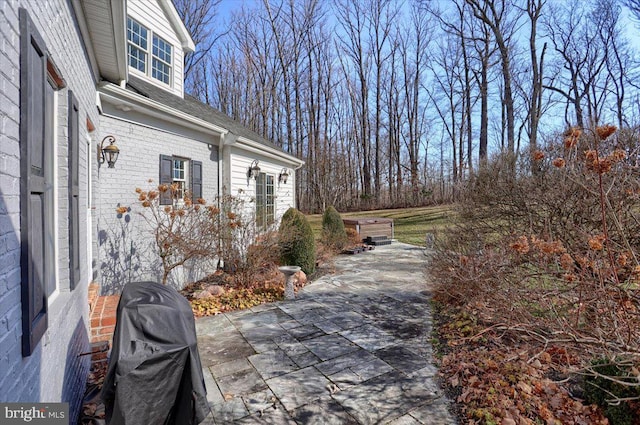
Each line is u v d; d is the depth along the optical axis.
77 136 2.92
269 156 9.27
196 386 1.79
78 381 2.76
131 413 1.65
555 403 2.57
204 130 6.79
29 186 1.50
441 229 6.83
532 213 4.98
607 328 2.31
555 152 5.39
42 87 1.85
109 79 4.86
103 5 3.09
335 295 5.85
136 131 5.49
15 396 1.36
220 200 7.04
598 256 2.67
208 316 4.81
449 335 4.02
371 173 26.73
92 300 3.97
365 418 2.52
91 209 4.40
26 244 1.47
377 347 3.74
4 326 1.27
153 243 5.79
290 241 7.06
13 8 1.41
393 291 6.08
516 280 3.12
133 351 1.71
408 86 25.69
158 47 7.79
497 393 2.72
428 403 2.70
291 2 22.88
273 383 3.01
